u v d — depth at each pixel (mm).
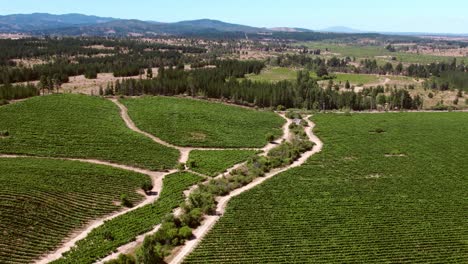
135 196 92875
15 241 70312
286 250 70750
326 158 124625
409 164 121500
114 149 118625
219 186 96750
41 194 83250
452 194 98938
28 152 109625
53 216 78812
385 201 93188
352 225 80688
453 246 74062
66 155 111312
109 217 83562
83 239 73688
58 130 125875
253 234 75625
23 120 130000
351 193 97500
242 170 110000
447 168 118875
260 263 66875
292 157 124188
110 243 72438
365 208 88750
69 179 92875
